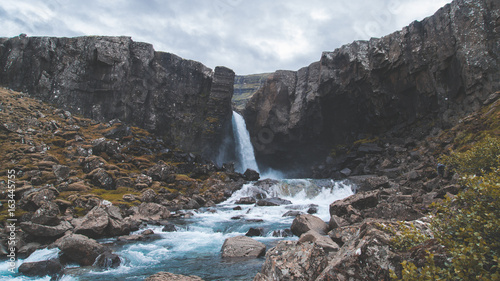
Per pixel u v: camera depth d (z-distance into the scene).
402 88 34.97
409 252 4.09
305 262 5.95
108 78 37.25
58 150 26.59
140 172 27.88
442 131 28.98
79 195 18.91
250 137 50.34
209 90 45.81
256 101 49.25
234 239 11.81
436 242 3.99
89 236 13.54
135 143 33.19
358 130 41.69
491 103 25.23
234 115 50.28
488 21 27.36
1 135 25.23
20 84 34.62
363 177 29.05
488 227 3.67
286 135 46.47
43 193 15.87
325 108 43.19
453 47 29.44
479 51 27.11
